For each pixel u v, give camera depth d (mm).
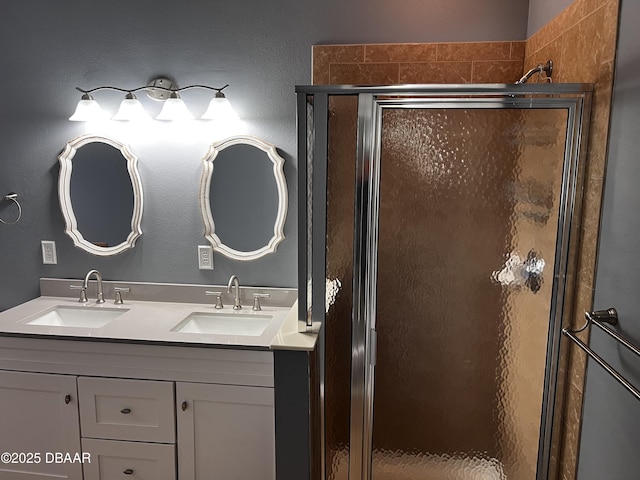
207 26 2262
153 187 2414
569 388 1660
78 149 2410
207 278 2473
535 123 1552
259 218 2381
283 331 1833
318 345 1788
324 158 1662
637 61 1267
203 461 2068
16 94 2400
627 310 1307
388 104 1594
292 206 2367
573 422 1627
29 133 2426
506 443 1765
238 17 2240
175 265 2477
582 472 1572
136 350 2002
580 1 1582
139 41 2303
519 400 1725
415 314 1715
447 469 1814
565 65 1695
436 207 1641
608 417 1406
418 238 1664
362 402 1787
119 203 2432
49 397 2096
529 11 2088
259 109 2301
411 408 1783
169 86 2307
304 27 2215
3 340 2061
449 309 1698
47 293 2555
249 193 2361
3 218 2508
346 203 1690
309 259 1752
